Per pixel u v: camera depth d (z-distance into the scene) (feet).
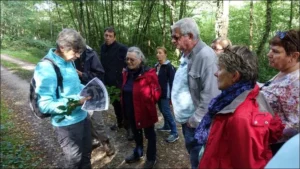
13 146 13.74
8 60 53.26
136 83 10.27
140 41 43.16
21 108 21.25
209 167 4.87
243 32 37.96
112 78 14.03
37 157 12.63
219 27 22.43
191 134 7.96
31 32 84.64
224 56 5.04
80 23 41.60
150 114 10.33
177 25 7.52
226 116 4.79
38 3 64.34
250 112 4.58
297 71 5.37
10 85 30.50
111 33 13.75
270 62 5.68
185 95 7.88
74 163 7.89
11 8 75.56
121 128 15.30
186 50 7.61
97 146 13.00
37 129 16.38
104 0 41.65
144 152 12.46
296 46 5.24
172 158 11.92
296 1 32.94
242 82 4.93
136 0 40.88
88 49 11.61
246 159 4.32
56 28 73.82
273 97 5.49
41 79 6.95
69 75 7.48
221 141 4.81
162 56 13.21
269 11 28.76
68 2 42.70
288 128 5.20
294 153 2.51
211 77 7.07
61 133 7.63
